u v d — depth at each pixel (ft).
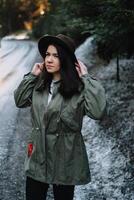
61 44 11.65
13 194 17.12
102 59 43.73
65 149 11.56
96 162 19.94
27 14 252.42
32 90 12.06
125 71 35.04
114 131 23.12
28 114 30.63
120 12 23.98
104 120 25.12
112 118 25.03
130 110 25.53
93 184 17.61
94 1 30.55
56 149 11.57
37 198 11.96
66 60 11.62
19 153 22.12
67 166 11.61
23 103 12.13
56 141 11.53
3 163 20.58
